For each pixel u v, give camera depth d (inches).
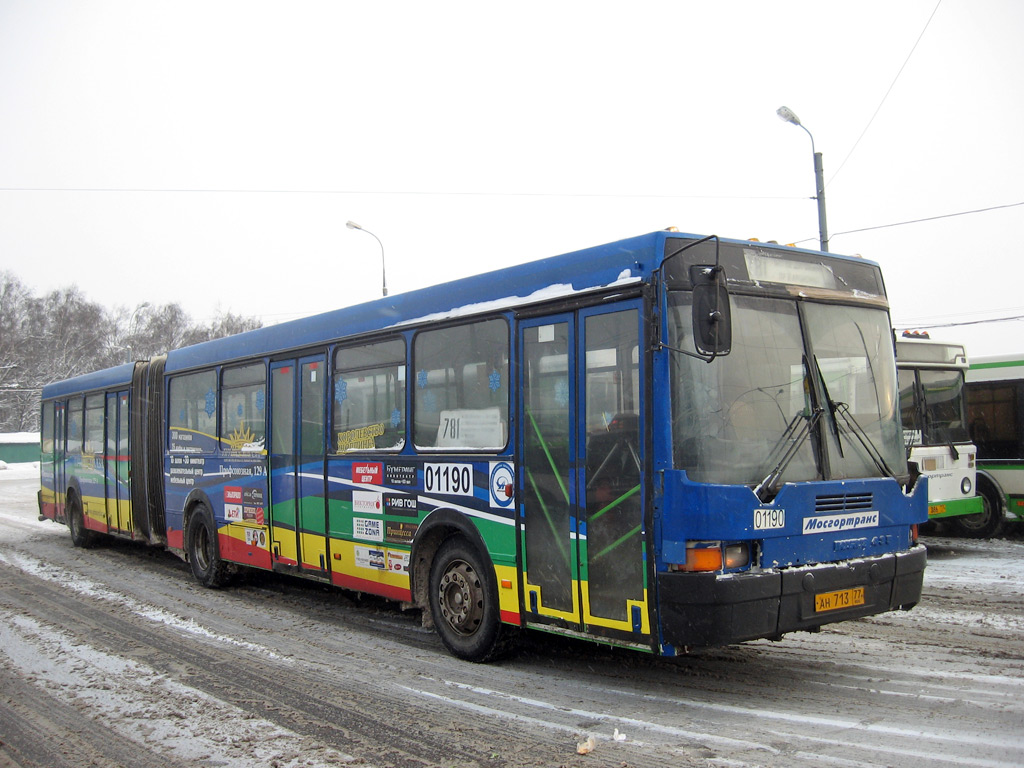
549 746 196.9
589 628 234.7
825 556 225.1
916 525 251.6
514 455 261.9
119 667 281.1
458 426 288.0
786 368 231.6
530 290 261.1
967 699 223.8
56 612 382.6
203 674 270.7
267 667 278.5
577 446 239.8
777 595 211.9
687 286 221.6
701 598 205.8
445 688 249.4
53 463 703.7
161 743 206.5
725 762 182.1
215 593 434.9
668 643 211.8
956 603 353.4
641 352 220.7
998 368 554.6
